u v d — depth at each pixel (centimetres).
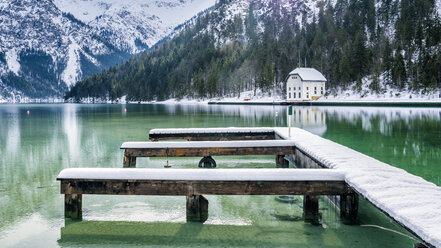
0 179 1434
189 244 787
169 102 17612
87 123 4706
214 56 19650
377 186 764
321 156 1123
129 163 1641
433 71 10381
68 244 796
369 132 3091
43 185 1329
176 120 4953
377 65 12081
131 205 1055
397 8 18425
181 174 902
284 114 6091
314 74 12138
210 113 6794
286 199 1097
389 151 2052
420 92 10194
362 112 6222
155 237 827
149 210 1009
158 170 915
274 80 14775
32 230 875
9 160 1898
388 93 10844
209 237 821
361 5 19875
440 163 1672
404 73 10912
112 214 980
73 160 1880
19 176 1491
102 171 922
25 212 1009
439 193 713
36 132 3516
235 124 4088
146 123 4506
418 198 677
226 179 887
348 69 12250
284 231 845
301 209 1000
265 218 934
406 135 2848
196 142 1588
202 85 16375
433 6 17225
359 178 822
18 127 4181
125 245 788
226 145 1577
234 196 1138
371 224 881
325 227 866
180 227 884
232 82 15600
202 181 895
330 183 880
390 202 661
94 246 784
